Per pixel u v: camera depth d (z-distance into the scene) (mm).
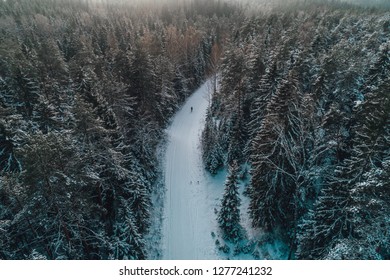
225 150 39531
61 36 79062
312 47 49031
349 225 20531
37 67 39188
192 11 120062
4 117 23047
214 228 30969
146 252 25344
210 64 75438
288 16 88750
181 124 53406
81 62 46344
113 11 121562
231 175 28578
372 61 38719
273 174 26547
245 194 33688
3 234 18375
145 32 74000
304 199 26781
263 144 26438
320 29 57875
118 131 28844
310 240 23078
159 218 32281
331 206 21703
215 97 51344
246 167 36094
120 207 25844
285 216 27688
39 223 19547
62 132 22109
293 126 25484
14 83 33062
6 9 110312
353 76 33406
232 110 40469
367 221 17516
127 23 89188
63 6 126000
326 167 26031
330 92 36438
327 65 35969
